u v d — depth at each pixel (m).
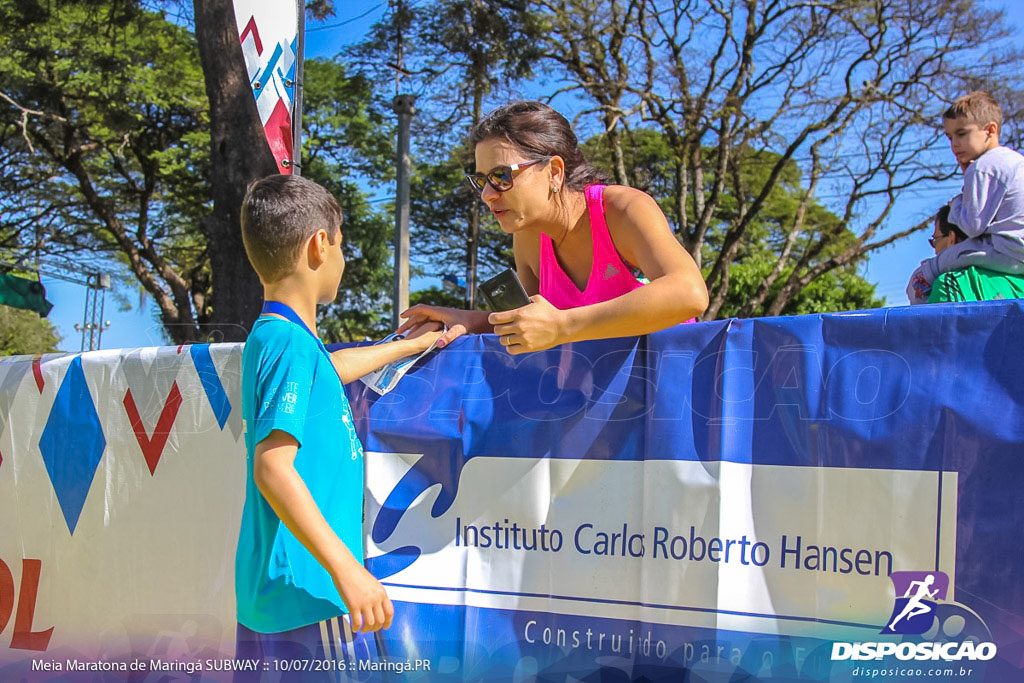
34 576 2.12
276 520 1.71
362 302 19.56
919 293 2.70
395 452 1.93
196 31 9.44
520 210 2.00
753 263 22.56
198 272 20.28
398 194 10.88
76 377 2.15
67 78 14.84
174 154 17.52
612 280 2.04
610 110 14.20
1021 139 14.05
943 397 1.58
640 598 1.74
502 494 1.86
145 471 2.07
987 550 1.53
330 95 18.62
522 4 13.62
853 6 14.29
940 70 14.64
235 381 2.02
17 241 17.59
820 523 1.64
